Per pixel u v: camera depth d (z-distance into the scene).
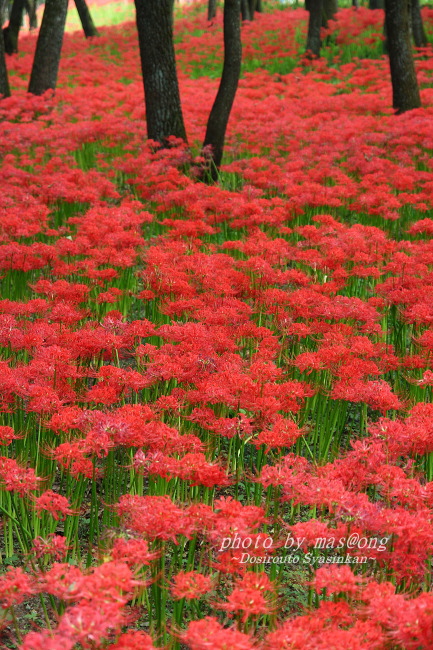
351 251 6.67
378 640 2.49
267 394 4.27
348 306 5.34
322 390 4.73
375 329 5.33
